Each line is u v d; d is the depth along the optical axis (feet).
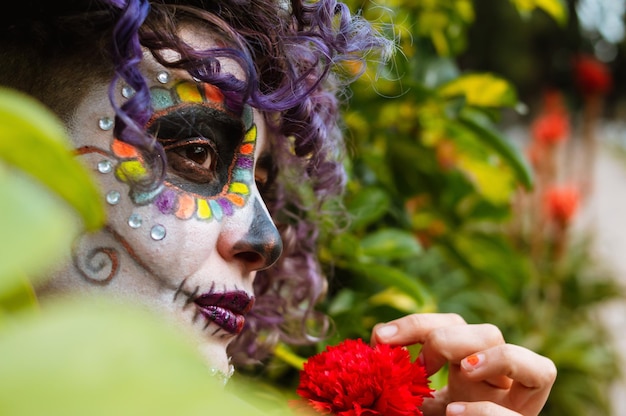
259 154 2.19
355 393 1.96
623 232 12.94
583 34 16.93
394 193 4.08
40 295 1.71
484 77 3.84
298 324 3.06
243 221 1.94
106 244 1.73
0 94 0.65
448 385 2.50
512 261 4.92
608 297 8.29
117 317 0.53
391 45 2.66
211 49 1.88
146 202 1.77
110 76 1.77
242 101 1.95
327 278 3.46
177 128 1.86
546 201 7.50
